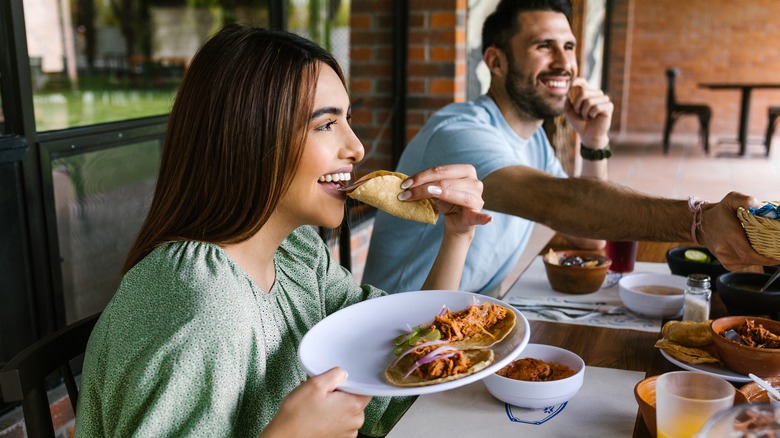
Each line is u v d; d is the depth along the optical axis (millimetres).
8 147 1773
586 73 6500
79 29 5387
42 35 4895
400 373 951
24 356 957
